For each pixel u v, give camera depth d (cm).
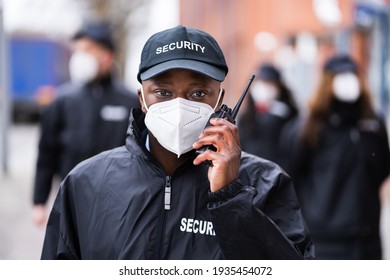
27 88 3594
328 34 1973
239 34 3206
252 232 258
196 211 275
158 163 280
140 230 273
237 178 261
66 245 289
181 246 272
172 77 268
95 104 579
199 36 272
